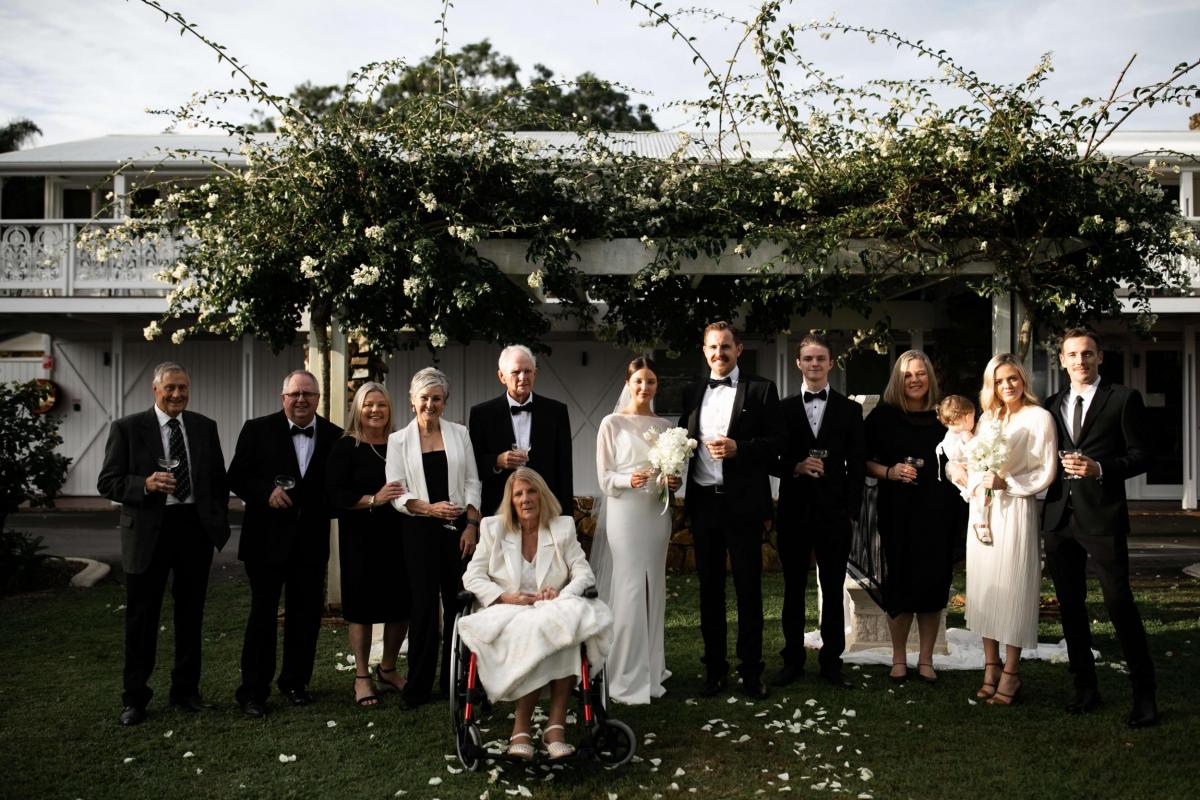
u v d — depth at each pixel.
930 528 5.56
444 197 7.14
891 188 7.05
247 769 4.36
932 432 5.65
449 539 5.23
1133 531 12.31
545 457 5.47
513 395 5.47
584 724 4.48
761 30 7.07
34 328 16.73
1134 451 4.90
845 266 7.17
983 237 7.00
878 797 4.02
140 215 7.50
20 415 9.02
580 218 7.27
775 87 7.20
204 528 5.07
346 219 6.72
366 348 8.03
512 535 4.77
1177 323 14.76
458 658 4.48
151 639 5.05
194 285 7.10
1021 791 4.05
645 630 5.32
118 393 16.39
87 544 11.52
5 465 8.59
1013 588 5.16
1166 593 8.25
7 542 8.54
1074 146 6.90
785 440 5.42
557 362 16.08
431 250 6.58
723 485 5.38
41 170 15.06
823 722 4.94
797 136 7.31
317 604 5.36
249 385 15.63
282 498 5.07
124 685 5.00
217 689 5.59
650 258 7.28
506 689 4.20
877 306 10.34
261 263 6.79
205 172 15.11
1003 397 5.34
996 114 6.80
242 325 7.02
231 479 5.22
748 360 16.06
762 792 4.08
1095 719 4.93
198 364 16.89
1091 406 5.03
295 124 6.97
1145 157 13.85
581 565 4.71
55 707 5.25
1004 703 5.21
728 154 11.57
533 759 4.20
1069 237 7.08
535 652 4.19
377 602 5.32
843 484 5.57
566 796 4.04
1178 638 6.62
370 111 7.41
